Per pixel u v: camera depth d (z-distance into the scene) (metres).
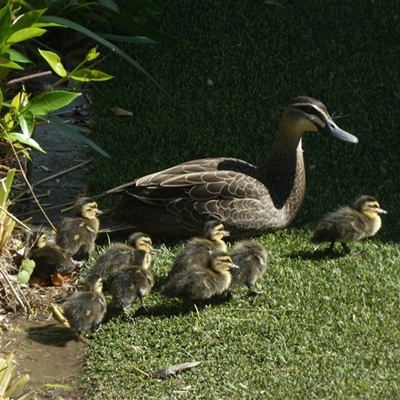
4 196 9.59
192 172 10.17
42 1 12.39
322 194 10.95
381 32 14.14
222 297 9.23
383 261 9.77
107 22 13.38
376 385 7.87
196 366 8.24
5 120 10.09
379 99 12.77
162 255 9.84
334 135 10.39
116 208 10.20
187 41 13.02
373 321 8.79
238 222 10.05
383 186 11.09
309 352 8.39
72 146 11.74
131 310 8.98
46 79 12.86
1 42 9.83
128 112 12.31
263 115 12.38
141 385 8.02
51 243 9.62
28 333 8.72
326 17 14.43
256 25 14.23
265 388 7.92
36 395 7.90
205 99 12.66
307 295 9.20
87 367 8.23
